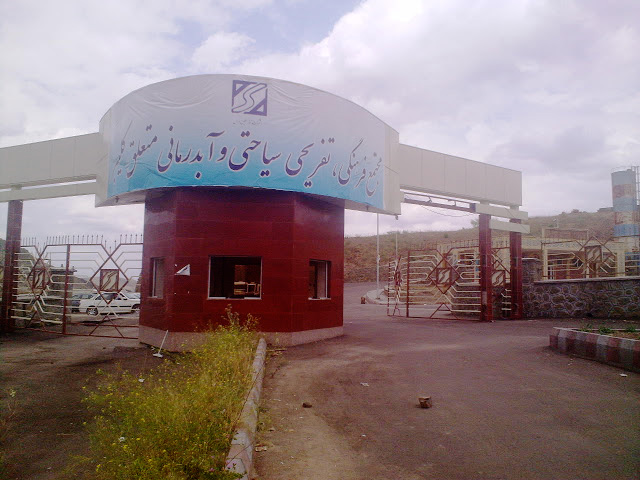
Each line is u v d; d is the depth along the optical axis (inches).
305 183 507.2
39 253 668.1
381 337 564.1
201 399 185.5
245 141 490.0
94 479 175.3
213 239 499.8
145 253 565.6
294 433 228.4
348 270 1999.3
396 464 191.2
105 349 533.0
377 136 604.1
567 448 204.8
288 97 509.4
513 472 181.8
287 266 503.8
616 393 288.8
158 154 497.4
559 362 384.5
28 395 328.2
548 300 773.3
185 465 137.5
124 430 160.4
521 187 826.2
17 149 714.8
